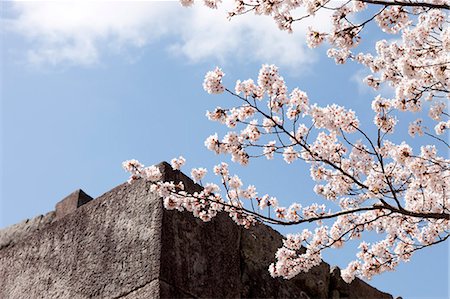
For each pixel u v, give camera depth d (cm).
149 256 430
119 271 441
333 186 471
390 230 491
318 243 480
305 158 459
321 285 553
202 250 459
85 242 477
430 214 415
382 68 496
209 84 423
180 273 432
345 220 486
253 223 457
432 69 412
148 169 447
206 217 445
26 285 495
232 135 439
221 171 460
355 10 438
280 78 426
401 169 480
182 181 477
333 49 500
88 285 452
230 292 464
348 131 455
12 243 540
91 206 493
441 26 448
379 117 442
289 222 420
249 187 464
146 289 418
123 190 480
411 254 492
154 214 446
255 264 502
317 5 423
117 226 464
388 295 612
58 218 528
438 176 462
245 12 429
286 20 430
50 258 492
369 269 493
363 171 464
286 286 521
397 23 462
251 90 425
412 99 433
